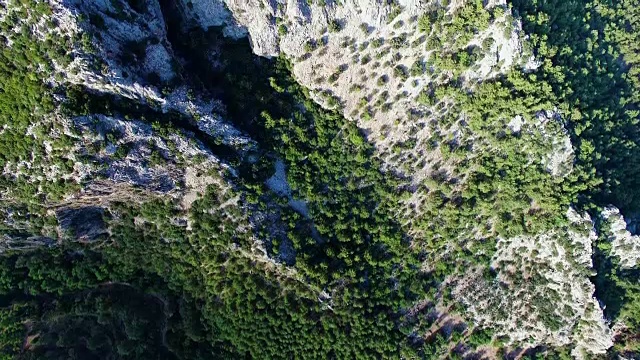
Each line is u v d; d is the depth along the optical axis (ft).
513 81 223.51
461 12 212.02
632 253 255.50
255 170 239.30
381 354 262.26
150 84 206.18
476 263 260.83
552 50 228.02
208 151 225.76
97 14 188.65
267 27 216.95
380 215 253.44
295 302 258.78
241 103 235.40
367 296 256.11
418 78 226.99
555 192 239.50
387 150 245.65
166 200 241.14
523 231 248.52
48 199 223.92
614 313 260.62
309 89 237.25
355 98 236.63
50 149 207.21
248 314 256.11
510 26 211.61
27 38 184.03
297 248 246.47
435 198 246.27
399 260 257.96
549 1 246.68
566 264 249.34
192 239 249.34
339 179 250.37
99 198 232.94
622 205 257.75
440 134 239.30
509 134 233.96
